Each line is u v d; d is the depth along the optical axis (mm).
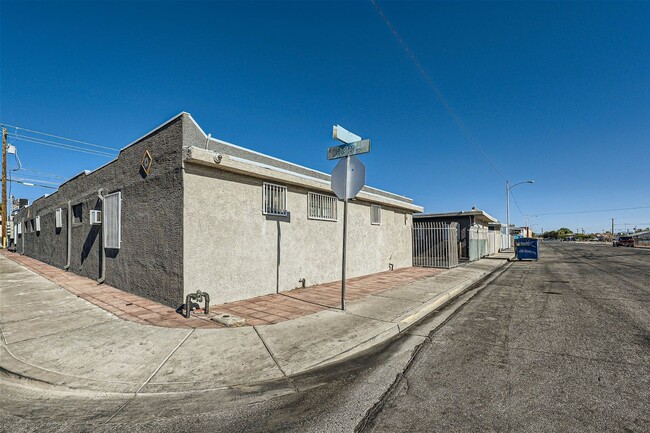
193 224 6820
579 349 4801
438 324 6301
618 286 10812
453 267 16438
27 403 3436
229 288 7504
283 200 9000
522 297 8992
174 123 7020
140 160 8133
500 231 36562
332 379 3945
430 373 4055
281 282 8875
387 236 14391
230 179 7582
